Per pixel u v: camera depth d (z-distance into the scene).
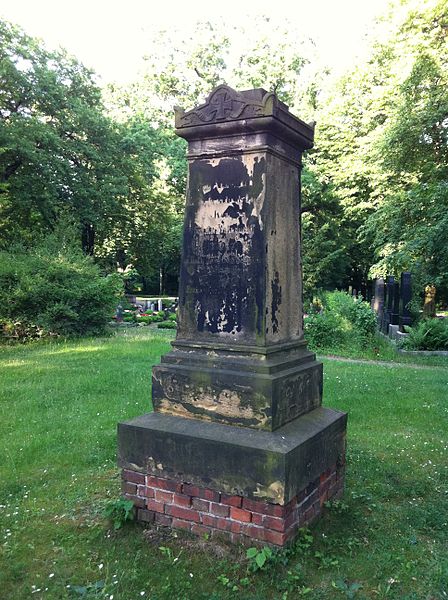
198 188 3.55
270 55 27.38
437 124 14.74
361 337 13.62
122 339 14.51
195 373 3.42
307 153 24.77
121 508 3.42
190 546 3.14
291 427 3.33
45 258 15.13
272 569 2.90
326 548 3.17
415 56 14.88
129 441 3.44
